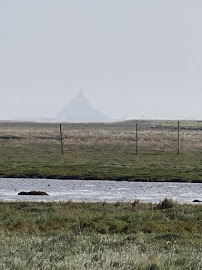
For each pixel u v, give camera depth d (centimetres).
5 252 4041
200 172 14638
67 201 9300
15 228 5972
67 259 3703
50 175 14288
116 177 13888
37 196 10469
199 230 5884
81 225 6056
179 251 4400
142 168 15388
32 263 3497
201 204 8562
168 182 13288
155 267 3500
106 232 5734
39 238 4859
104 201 8912
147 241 4959
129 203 8656
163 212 7381
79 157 18712
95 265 3519
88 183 12925
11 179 13800
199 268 3572
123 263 3572
